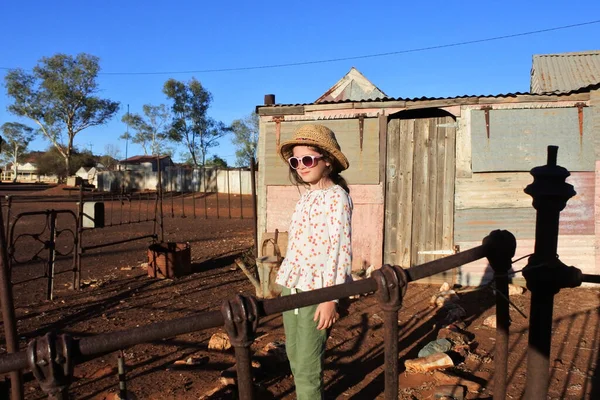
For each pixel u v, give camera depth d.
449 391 3.69
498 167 7.42
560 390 3.87
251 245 12.11
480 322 5.71
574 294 6.88
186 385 3.94
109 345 1.29
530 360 2.17
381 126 7.70
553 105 7.34
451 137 7.64
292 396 3.79
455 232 7.59
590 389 3.88
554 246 2.12
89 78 58.62
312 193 2.68
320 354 2.67
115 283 8.02
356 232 7.79
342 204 2.57
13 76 56.34
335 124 7.80
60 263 10.13
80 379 4.10
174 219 21.81
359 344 4.95
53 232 6.99
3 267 2.68
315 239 2.58
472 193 7.55
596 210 7.23
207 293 7.27
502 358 2.19
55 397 1.24
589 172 7.24
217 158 69.31
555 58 13.33
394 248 7.84
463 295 6.98
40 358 1.21
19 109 57.53
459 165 7.57
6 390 2.38
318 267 2.56
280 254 7.02
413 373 4.23
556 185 2.08
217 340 4.80
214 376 4.13
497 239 2.14
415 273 1.81
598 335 5.16
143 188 46.28
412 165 7.80
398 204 7.85
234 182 40.62
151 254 8.41
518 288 7.01
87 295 7.20
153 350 4.79
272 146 7.93
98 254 11.27
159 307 6.50
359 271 7.00
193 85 66.00
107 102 60.12
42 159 73.94
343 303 6.48
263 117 8.00
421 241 7.77
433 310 6.21
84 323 5.83
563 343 4.94
